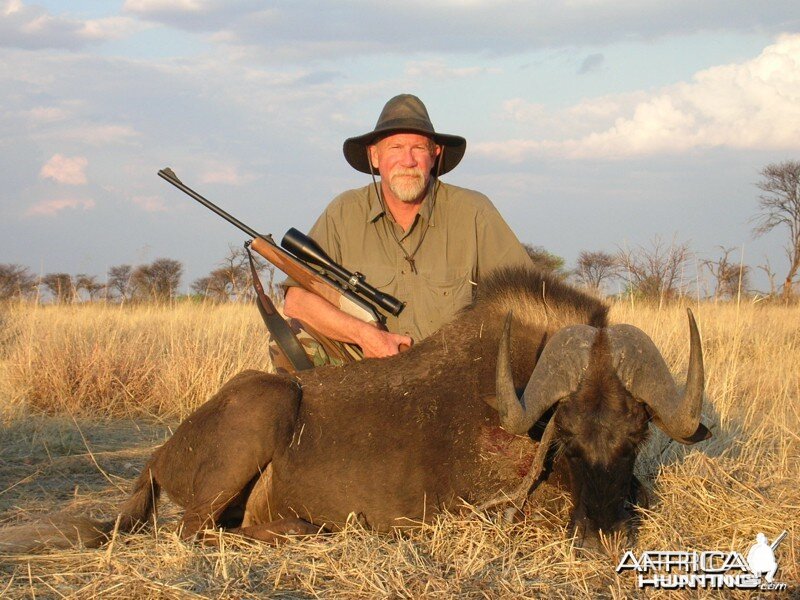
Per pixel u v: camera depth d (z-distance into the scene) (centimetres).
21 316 1371
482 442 505
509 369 444
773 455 619
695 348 416
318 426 514
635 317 1200
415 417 513
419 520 501
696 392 418
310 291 585
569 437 443
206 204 594
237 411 505
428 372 529
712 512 502
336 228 602
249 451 500
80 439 769
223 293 2048
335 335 577
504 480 500
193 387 930
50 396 902
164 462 523
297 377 543
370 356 556
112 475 648
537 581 416
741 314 1313
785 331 1298
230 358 1012
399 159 569
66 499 583
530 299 537
